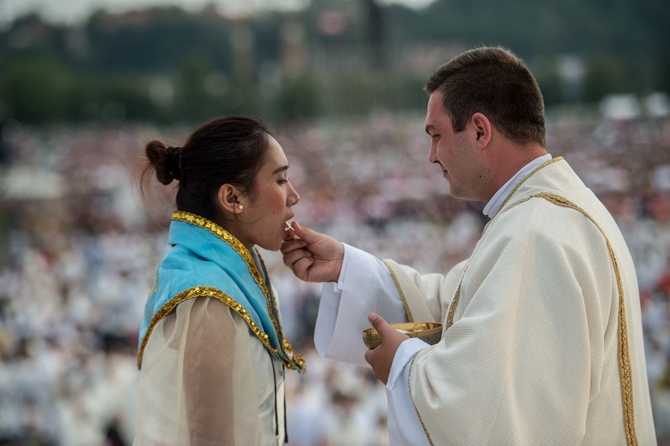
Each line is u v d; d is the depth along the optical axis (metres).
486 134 3.93
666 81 114.00
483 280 3.78
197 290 3.62
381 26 104.38
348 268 4.75
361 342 4.79
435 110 4.05
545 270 3.57
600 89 131.25
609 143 73.00
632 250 26.16
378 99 105.94
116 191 46.78
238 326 3.66
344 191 44.41
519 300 3.54
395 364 3.83
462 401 3.44
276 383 3.94
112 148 88.44
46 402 14.30
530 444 3.43
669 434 11.84
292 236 4.77
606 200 34.66
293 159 65.25
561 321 3.50
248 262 3.96
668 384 12.38
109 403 12.91
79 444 12.99
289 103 118.38
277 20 186.88
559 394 3.45
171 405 3.57
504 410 3.39
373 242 31.77
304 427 11.68
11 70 126.31
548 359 3.47
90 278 27.27
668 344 14.42
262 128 4.02
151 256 30.22
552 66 140.38
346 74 125.56
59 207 44.75
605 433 3.64
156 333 3.71
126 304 22.47
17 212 43.31
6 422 14.19
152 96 140.12
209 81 130.38
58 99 128.00
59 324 20.69
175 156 4.01
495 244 3.77
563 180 3.93
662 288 20.20
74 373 14.42
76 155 82.31
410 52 192.12
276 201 3.97
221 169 3.89
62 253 31.64
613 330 3.68
